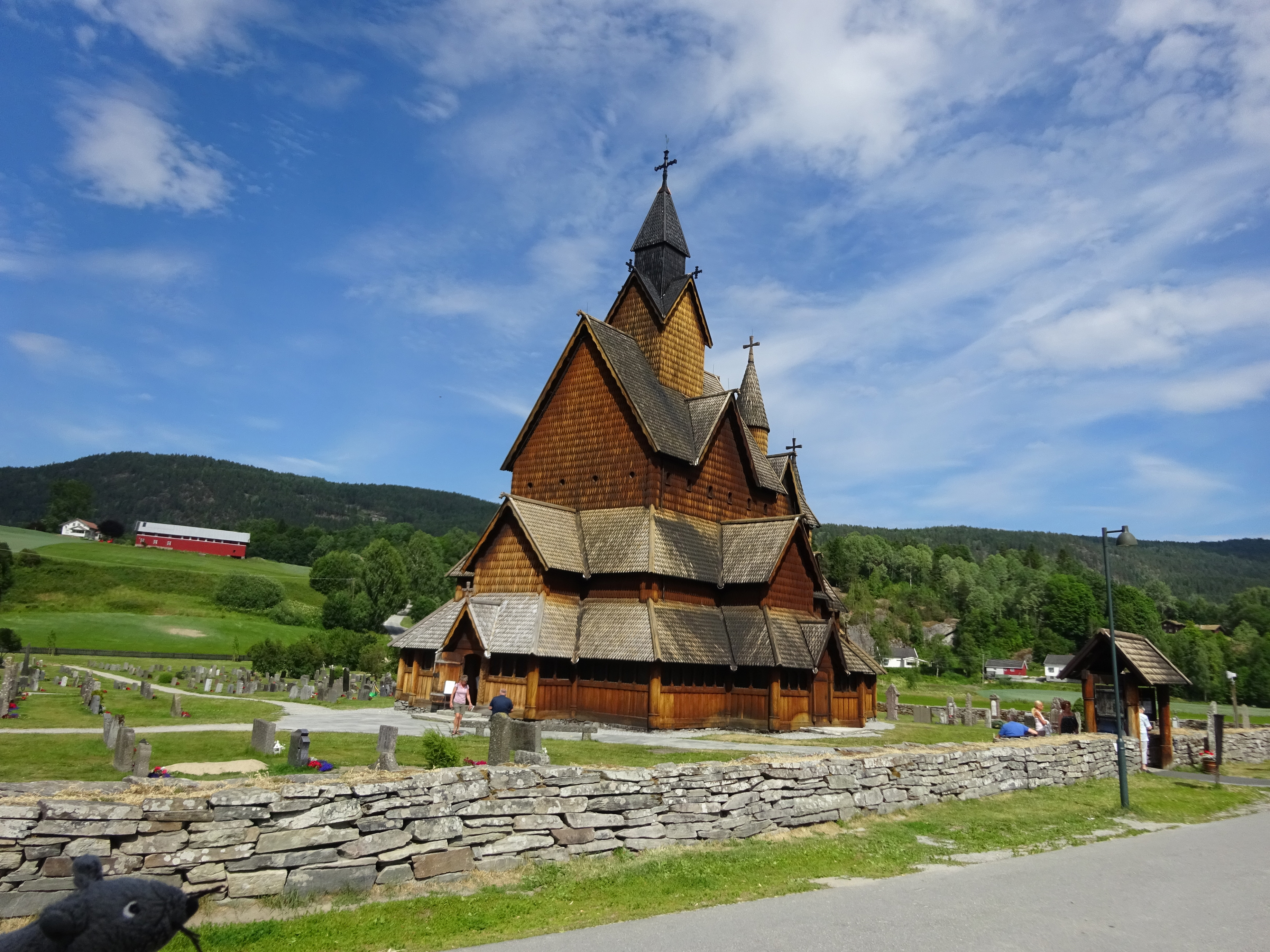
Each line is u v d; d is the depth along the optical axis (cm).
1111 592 2495
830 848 1631
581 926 1116
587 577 4122
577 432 4600
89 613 12356
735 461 4903
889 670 17012
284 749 2350
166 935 587
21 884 990
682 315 5056
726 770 1703
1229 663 15462
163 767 1917
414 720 3600
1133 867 1577
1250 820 2264
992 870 1512
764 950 1019
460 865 1308
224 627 12319
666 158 5334
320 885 1172
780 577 4331
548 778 1451
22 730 2870
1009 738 3039
